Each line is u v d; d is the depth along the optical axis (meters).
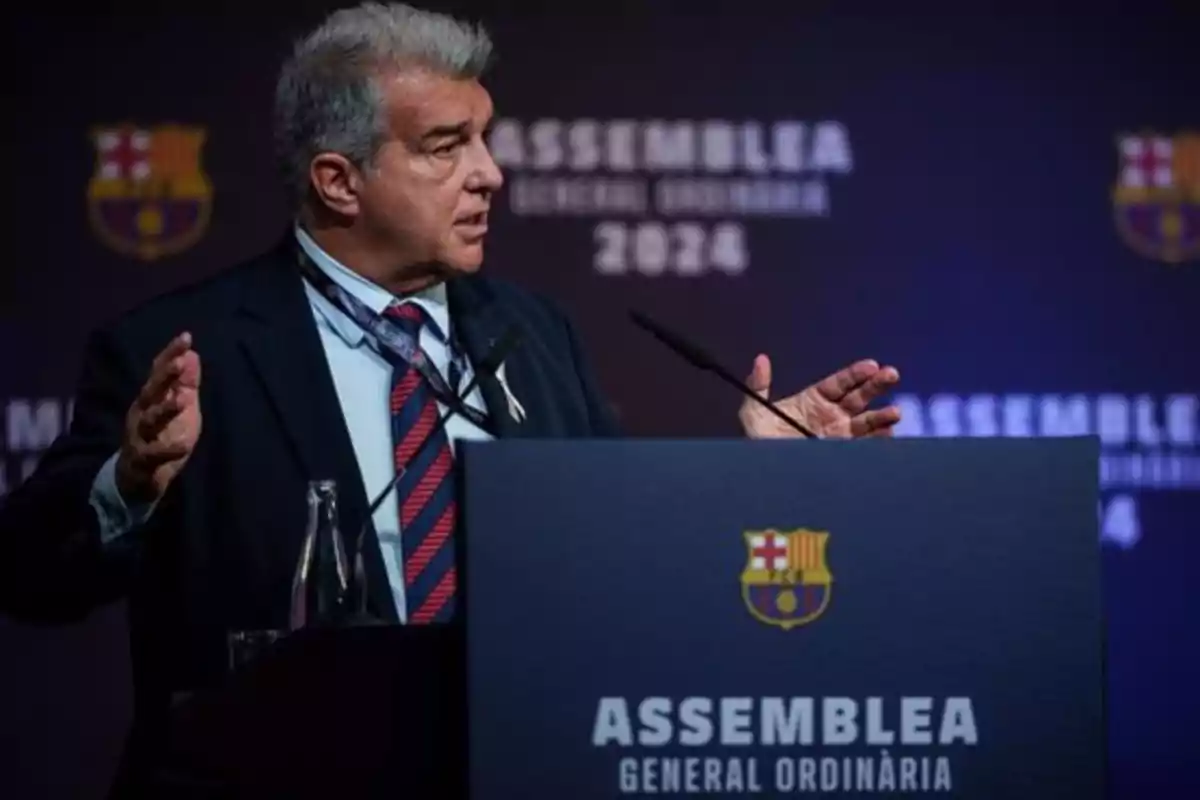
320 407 6.76
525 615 4.43
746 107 12.72
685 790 4.45
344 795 4.92
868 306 12.77
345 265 7.04
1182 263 13.00
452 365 7.04
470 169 7.02
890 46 12.81
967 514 4.55
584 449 4.46
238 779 4.96
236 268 7.22
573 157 12.61
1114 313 12.95
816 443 4.52
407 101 6.88
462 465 4.46
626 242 12.62
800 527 4.51
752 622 4.48
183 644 6.61
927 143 12.83
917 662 4.51
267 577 6.56
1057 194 12.92
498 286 7.61
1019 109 12.90
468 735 4.41
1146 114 12.99
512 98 12.57
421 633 4.95
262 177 12.38
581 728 4.43
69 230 12.23
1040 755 4.53
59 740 12.34
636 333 12.60
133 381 6.79
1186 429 13.00
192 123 12.34
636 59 12.66
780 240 12.72
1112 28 12.97
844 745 4.49
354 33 6.98
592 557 4.45
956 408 12.81
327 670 4.95
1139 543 13.00
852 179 12.78
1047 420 12.89
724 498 4.49
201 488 6.67
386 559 6.55
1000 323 12.86
